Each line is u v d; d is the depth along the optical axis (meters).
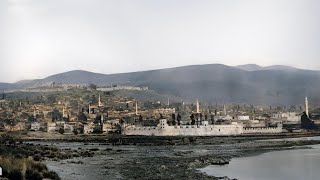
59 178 66.12
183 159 126.75
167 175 83.00
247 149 197.12
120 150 179.38
